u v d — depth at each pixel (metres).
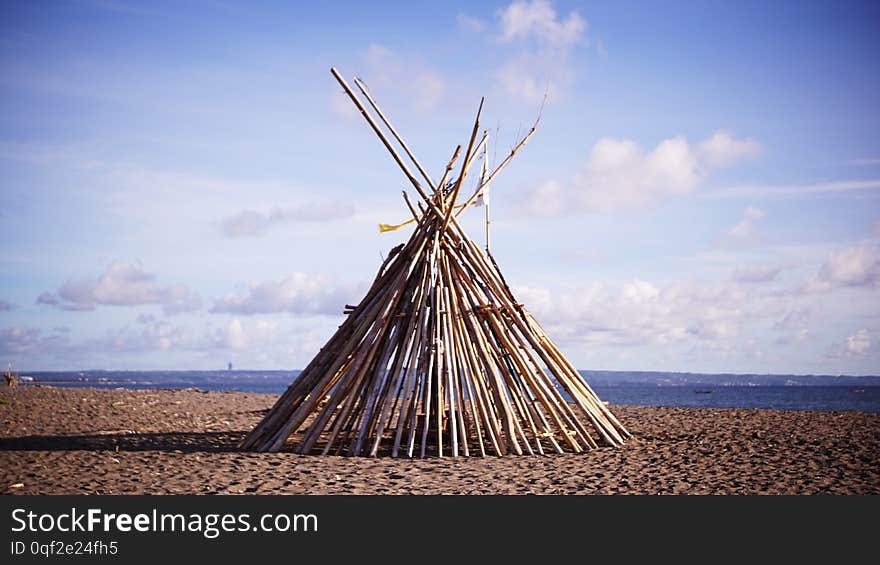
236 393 22.81
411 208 10.36
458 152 10.41
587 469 8.52
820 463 8.80
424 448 9.26
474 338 9.98
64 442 10.21
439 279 10.06
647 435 11.55
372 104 10.21
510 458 9.23
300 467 8.37
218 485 7.48
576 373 10.84
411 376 9.55
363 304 10.11
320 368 9.89
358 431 10.35
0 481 7.48
